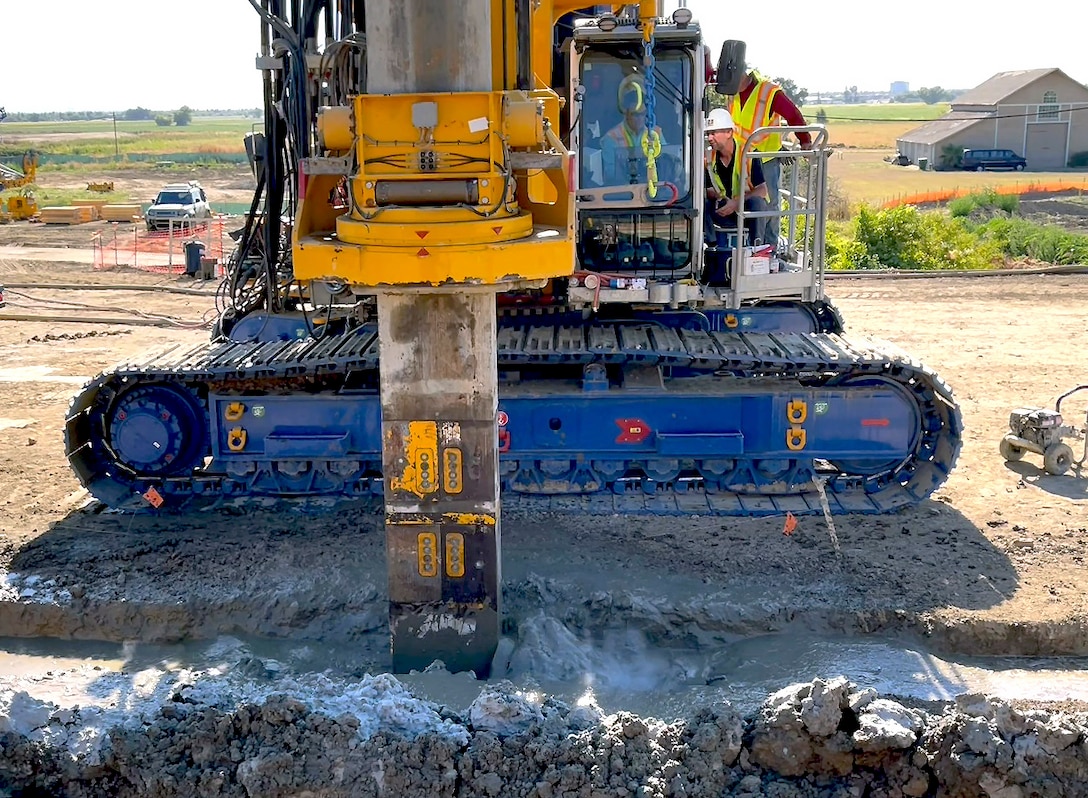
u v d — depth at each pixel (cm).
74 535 890
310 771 557
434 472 646
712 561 823
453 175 584
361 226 585
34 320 1802
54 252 2744
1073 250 2588
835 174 5706
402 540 656
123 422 931
